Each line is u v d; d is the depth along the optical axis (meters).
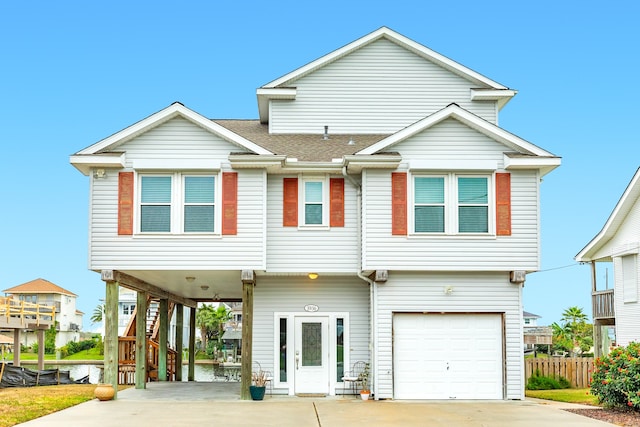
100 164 18.58
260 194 18.94
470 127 19.28
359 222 19.84
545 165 18.88
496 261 19.00
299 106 23.56
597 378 17.55
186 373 40.12
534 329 52.50
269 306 20.80
